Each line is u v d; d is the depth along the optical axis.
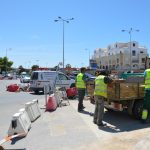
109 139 8.91
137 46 122.38
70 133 9.88
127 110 12.32
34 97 24.30
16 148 8.29
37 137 9.46
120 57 119.81
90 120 12.21
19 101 20.98
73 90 21.25
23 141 9.01
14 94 27.97
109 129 10.38
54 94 16.73
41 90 28.28
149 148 7.74
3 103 19.67
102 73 11.20
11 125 9.52
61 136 9.51
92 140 8.88
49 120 12.36
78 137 9.30
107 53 137.88
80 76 14.88
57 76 27.84
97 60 146.75
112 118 12.59
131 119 12.34
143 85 11.95
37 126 11.14
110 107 12.05
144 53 118.50
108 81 10.86
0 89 36.72
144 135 9.30
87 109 15.51
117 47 128.12
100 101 11.00
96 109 11.47
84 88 14.88
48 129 10.58
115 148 7.94
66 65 58.69
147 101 11.35
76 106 16.89
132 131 9.99
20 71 138.75
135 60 118.38
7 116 13.97
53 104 15.34
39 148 8.25
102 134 9.61
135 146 8.01
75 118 12.75
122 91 11.45
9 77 96.06
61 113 14.25
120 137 9.11
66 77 28.25
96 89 11.08
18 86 32.44
